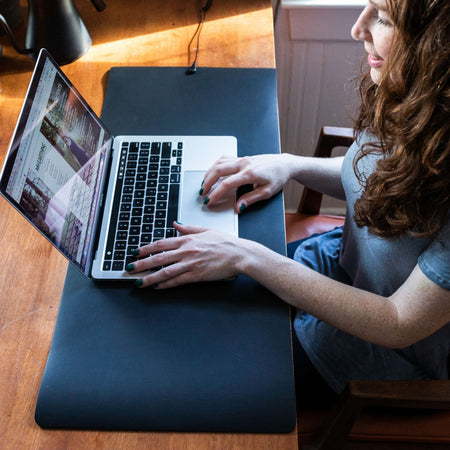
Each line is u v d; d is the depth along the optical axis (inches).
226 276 31.6
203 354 29.2
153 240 33.3
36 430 27.1
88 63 44.2
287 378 28.4
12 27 45.8
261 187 36.0
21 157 27.0
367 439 36.1
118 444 26.6
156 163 37.0
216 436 26.8
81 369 28.8
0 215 35.1
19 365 29.2
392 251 32.7
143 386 28.1
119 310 31.0
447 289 28.6
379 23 29.0
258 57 44.4
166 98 41.6
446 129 26.5
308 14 53.2
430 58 25.4
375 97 33.3
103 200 35.4
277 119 40.4
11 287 32.0
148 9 48.2
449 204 28.2
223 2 48.5
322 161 40.5
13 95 41.9
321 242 44.7
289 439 26.6
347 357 36.9
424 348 35.4
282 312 31.0
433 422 36.4
